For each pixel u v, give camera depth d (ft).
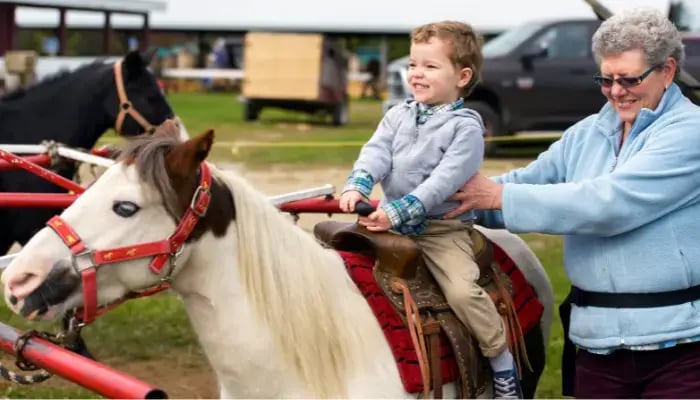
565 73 43.14
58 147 13.92
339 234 9.66
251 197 8.64
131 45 98.63
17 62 44.21
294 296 8.61
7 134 18.11
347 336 8.77
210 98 90.99
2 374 7.83
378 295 9.11
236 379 8.59
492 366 9.46
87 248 7.77
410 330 8.92
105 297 8.00
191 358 17.85
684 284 8.59
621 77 8.68
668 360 8.71
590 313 9.01
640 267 8.64
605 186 8.57
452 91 9.46
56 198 10.96
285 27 94.53
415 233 9.55
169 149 8.15
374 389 8.74
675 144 8.54
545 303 11.27
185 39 122.93
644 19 8.63
